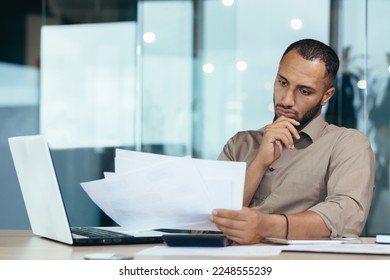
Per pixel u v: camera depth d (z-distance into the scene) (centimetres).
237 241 219
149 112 665
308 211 246
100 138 665
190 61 661
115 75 665
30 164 235
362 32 637
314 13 643
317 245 214
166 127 664
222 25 656
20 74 664
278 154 288
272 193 298
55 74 665
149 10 663
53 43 665
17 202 658
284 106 284
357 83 637
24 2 664
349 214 254
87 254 193
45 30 665
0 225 659
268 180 299
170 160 210
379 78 635
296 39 646
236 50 654
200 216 219
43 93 665
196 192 212
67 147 666
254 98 654
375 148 634
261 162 288
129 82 665
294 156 297
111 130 665
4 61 662
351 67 637
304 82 278
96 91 665
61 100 665
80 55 665
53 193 221
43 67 664
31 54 664
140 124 665
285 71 280
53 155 667
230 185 214
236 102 655
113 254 189
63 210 219
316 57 278
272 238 226
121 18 664
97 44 666
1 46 662
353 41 638
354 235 254
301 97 281
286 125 282
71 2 665
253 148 320
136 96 665
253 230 218
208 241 210
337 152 288
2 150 662
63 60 665
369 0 634
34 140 225
